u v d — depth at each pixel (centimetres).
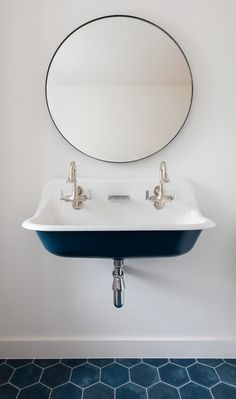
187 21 117
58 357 134
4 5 116
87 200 118
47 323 133
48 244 93
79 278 130
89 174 124
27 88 119
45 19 117
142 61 119
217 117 121
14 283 130
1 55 118
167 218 119
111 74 119
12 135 121
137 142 121
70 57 118
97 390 116
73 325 133
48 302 132
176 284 131
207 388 118
